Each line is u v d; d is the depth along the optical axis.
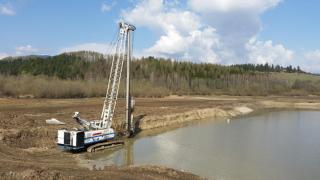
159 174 34.12
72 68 171.88
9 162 35.62
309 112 117.75
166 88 166.50
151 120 70.69
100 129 50.34
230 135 63.94
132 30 55.75
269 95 198.75
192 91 180.75
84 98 115.25
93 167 37.94
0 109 71.56
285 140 59.88
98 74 162.62
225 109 103.62
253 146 54.00
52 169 32.94
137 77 178.25
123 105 92.00
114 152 47.44
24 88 107.31
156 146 52.19
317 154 49.44
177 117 79.81
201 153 48.34
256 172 39.66
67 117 64.88
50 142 46.97
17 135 45.91
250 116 100.31
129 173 33.28
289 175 39.00
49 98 108.19
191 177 34.66
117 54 55.31
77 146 44.59
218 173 38.69
